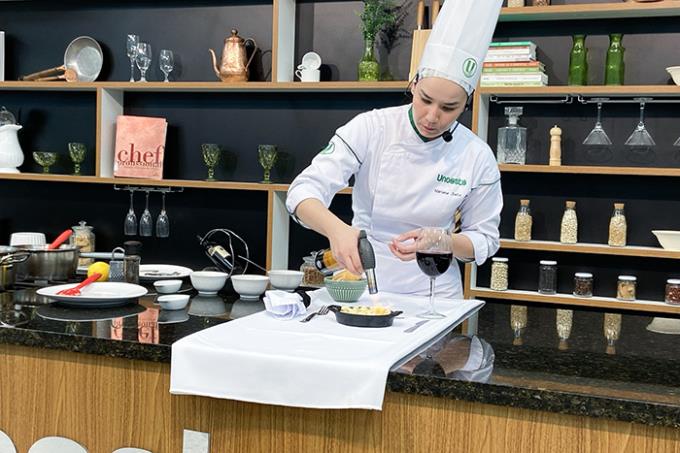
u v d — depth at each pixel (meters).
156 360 1.53
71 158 4.29
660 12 3.27
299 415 1.47
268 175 3.80
